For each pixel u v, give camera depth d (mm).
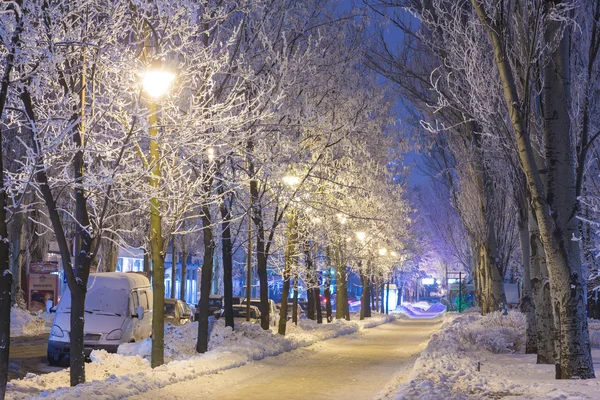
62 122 12938
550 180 14141
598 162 20406
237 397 13570
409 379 13945
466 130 25875
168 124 13977
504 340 23453
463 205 36188
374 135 30234
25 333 29422
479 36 17438
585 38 17141
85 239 13328
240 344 21812
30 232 39812
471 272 64125
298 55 23016
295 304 36781
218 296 42031
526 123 14062
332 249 40156
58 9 12461
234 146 16094
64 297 20375
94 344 19781
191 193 16109
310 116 21781
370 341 34031
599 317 46781
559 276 13797
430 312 99688
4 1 10328
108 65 13742
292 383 16094
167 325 23469
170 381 14312
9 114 13297
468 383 13492
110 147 13742
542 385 12406
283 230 28328
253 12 21953
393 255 48875
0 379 10258
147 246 28812
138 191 13805
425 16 20781
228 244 24922
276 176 20000
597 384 12266
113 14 13172
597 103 18938
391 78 26500
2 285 10305
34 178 13398
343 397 13930
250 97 21453
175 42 17359
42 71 11742
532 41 13969
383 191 37562
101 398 11594
